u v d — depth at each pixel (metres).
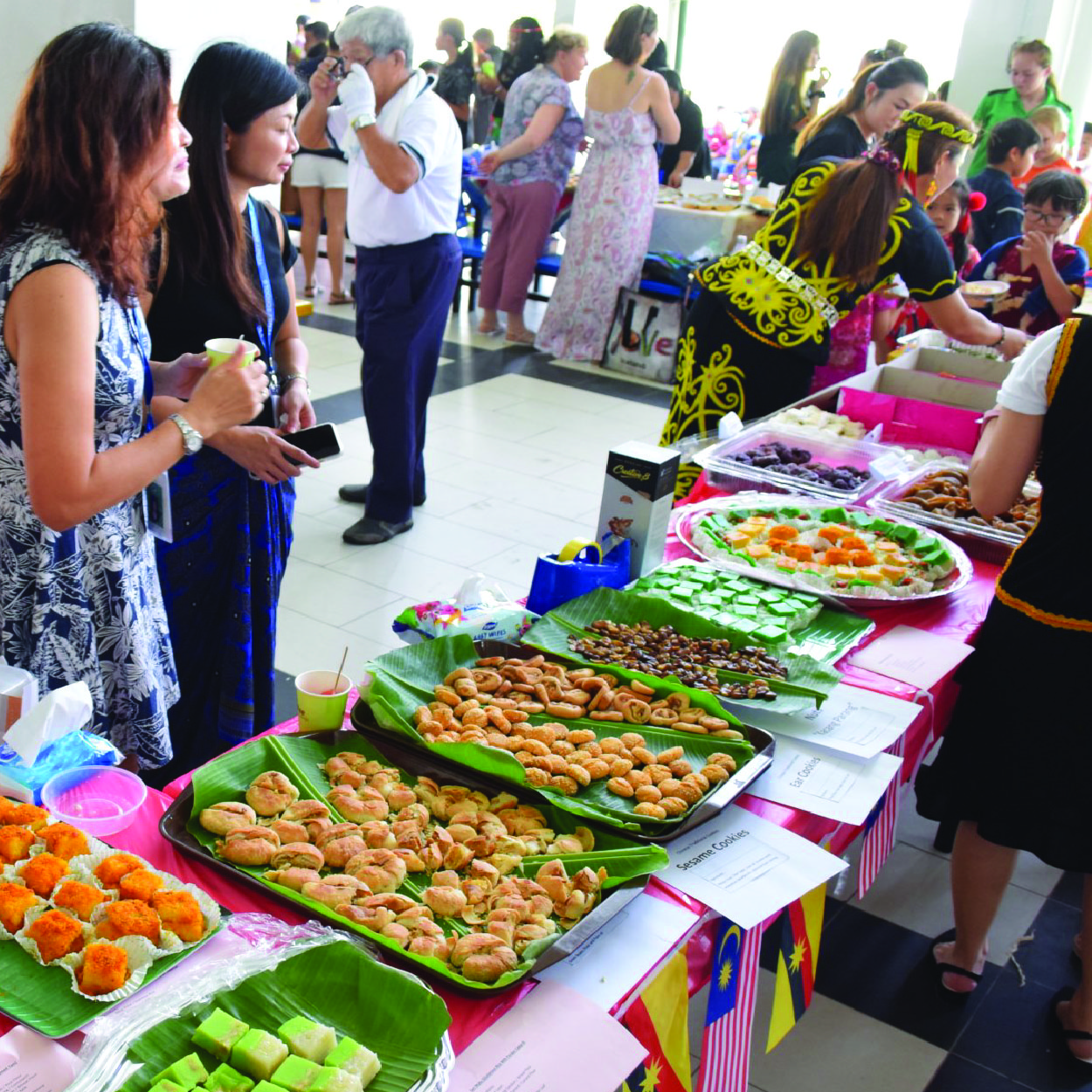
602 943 1.23
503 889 1.26
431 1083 1.00
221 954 1.12
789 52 6.12
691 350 3.21
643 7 5.87
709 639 1.89
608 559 2.08
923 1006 2.22
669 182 7.09
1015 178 5.18
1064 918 2.53
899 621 2.12
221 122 1.92
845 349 3.58
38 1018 1.02
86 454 1.45
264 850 1.27
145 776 2.21
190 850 1.27
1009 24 7.20
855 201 2.80
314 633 3.39
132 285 1.54
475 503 4.45
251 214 2.10
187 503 2.04
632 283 6.40
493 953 1.15
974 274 4.24
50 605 1.64
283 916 1.22
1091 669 1.80
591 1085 1.05
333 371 5.82
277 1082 0.96
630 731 1.62
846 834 1.67
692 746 1.60
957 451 3.02
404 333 3.79
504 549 4.06
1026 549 1.86
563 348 6.57
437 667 1.69
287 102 2.00
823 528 2.36
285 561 2.27
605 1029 1.11
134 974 1.07
